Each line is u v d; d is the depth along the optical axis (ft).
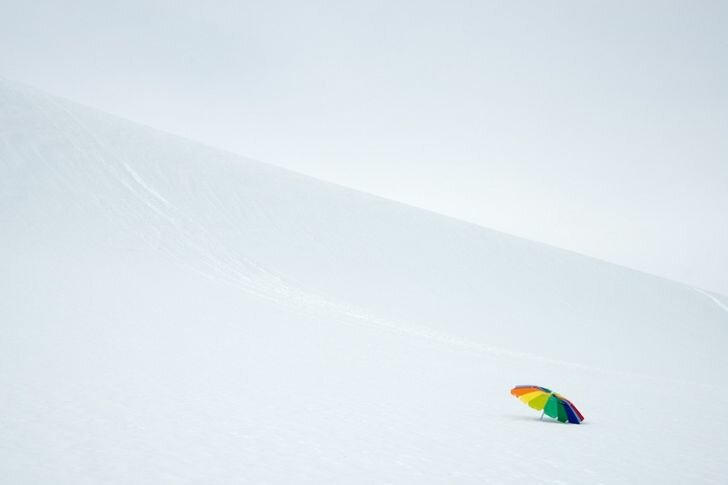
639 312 123.75
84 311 46.80
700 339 118.83
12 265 59.77
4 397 24.07
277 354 42.91
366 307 81.41
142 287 61.62
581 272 134.82
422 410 31.24
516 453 24.27
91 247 73.77
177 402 26.76
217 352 40.40
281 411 27.45
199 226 91.25
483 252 125.18
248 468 19.12
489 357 59.62
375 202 130.00
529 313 103.40
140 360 34.58
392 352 51.96
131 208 88.12
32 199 80.18
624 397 44.57
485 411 32.96
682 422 35.70
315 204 115.85
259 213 103.30
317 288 84.17
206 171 109.09
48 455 18.44
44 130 95.66
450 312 91.61
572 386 47.52
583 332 101.91
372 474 19.81
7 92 101.09
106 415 23.41
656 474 23.00
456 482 19.85
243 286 74.64
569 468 22.75
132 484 16.76
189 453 20.03
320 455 21.38
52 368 29.81
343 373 39.42
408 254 111.34
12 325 38.42
